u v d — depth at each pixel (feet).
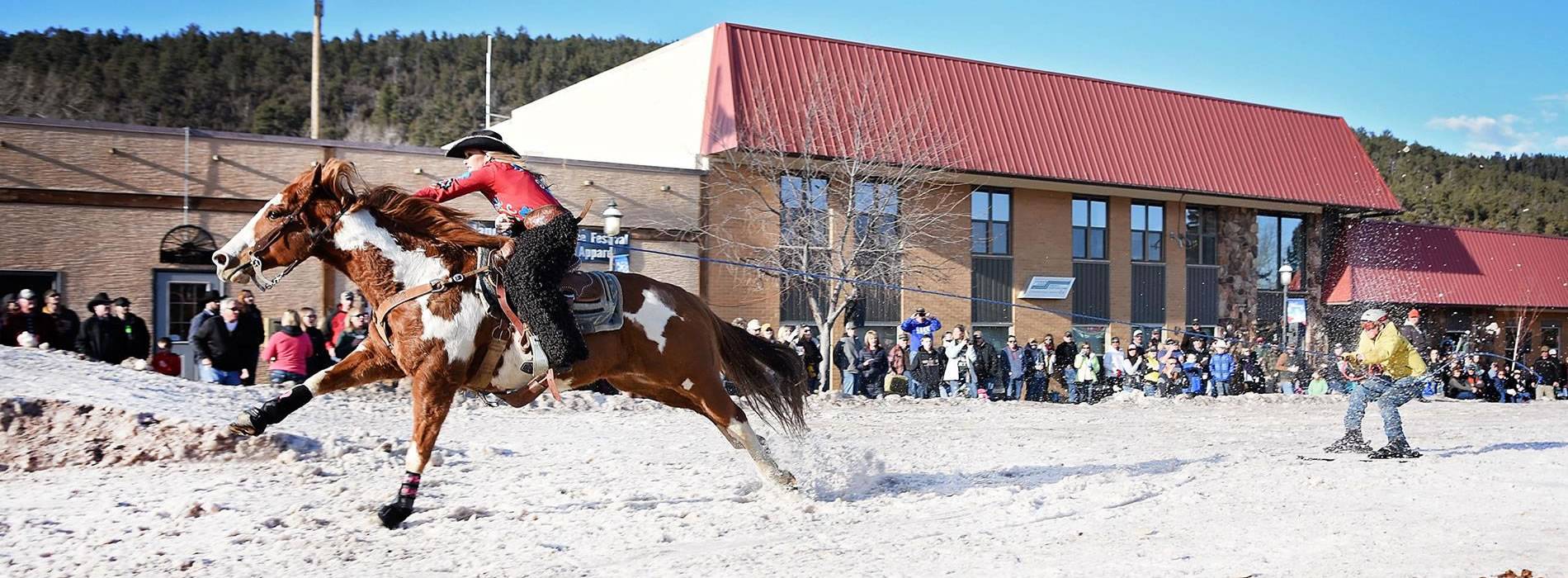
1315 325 115.03
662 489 29.63
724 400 27.94
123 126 64.13
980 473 34.40
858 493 30.12
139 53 264.11
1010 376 73.26
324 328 53.11
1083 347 78.23
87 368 38.24
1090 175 97.40
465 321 24.40
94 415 32.89
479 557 21.97
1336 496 29.73
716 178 82.89
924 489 31.07
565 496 28.25
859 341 70.49
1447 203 238.27
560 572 20.98
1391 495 29.96
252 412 23.97
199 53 275.18
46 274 62.18
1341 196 112.68
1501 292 124.47
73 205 62.80
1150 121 103.91
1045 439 44.88
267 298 65.72
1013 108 95.76
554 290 24.89
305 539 23.08
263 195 67.92
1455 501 29.19
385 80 296.30
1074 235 101.65
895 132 85.71
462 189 25.44
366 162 70.69
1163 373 78.28
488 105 116.88
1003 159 92.68
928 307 91.71
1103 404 67.00
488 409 47.34
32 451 32.01
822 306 84.79
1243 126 110.11
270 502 27.04
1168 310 106.52
